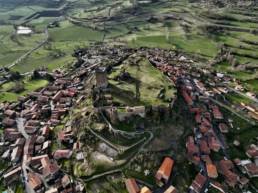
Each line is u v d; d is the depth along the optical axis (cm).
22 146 12925
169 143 11944
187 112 13850
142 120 12000
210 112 14712
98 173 10981
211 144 12781
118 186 10619
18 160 12225
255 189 11381
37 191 10638
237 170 12119
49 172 11175
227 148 13050
